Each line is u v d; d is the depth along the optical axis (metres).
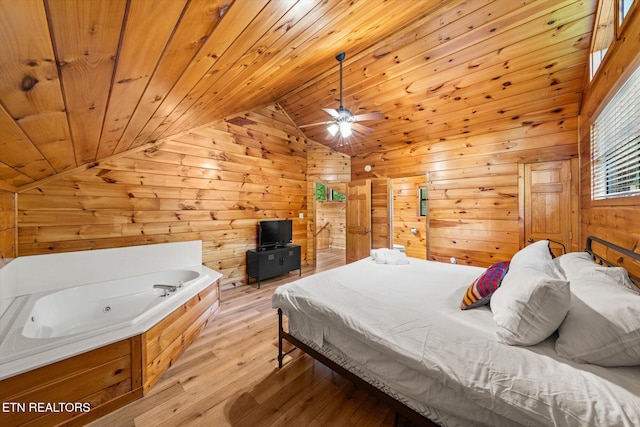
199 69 1.31
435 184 4.14
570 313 1.11
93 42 0.69
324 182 5.27
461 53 2.64
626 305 0.97
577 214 2.99
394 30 2.58
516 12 2.19
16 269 2.19
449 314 1.50
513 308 1.17
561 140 3.08
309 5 1.19
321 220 8.01
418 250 5.95
